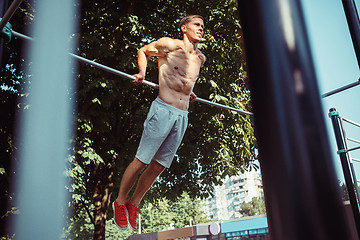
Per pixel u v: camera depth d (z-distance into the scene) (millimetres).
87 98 6520
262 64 371
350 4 1696
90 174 8273
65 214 6477
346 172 2734
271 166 347
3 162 6203
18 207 6012
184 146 8023
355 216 2541
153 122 2480
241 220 35375
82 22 7086
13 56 6699
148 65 6492
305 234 319
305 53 368
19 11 6270
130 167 2506
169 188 8859
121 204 2588
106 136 7738
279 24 374
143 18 7441
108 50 6457
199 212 50469
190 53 2629
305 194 327
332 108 2916
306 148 337
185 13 7488
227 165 8078
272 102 358
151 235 39344
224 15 7152
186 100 2602
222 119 7598
